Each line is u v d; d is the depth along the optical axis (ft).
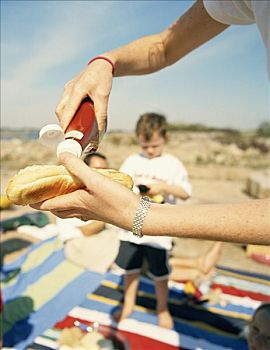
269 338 5.23
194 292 9.14
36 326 7.98
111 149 45.16
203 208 2.51
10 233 13.30
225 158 40.68
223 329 8.09
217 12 3.56
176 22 4.34
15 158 35.96
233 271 10.73
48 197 2.77
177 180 8.93
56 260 10.87
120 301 9.10
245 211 2.40
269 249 12.00
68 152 2.80
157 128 8.98
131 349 7.41
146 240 7.97
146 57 4.22
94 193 2.59
